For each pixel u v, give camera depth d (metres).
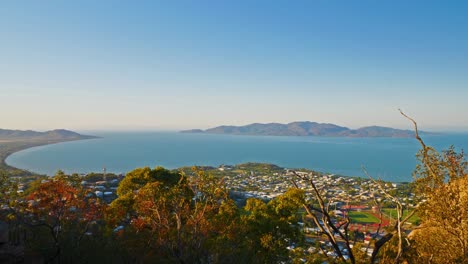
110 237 18.72
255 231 22.92
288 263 22.11
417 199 11.27
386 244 14.76
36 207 15.98
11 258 12.83
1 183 15.35
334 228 10.42
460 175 11.52
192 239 16.30
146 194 17.56
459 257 11.38
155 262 17.06
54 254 14.90
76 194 17.52
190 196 20.97
